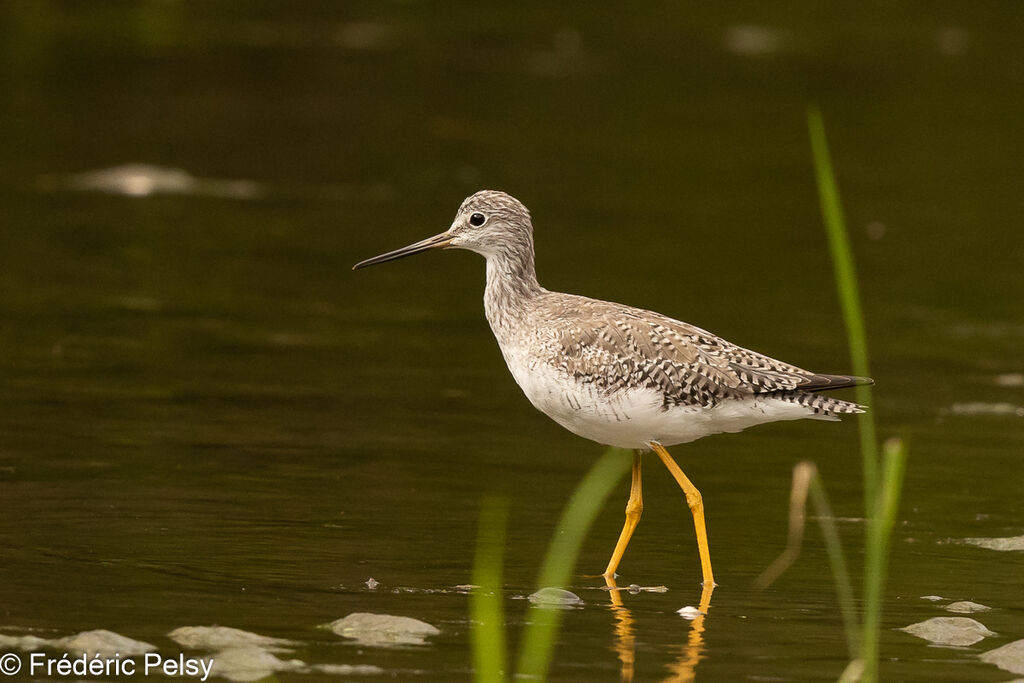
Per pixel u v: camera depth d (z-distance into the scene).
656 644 8.83
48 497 11.14
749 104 34.50
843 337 17.39
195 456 12.41
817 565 10.56
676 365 10.30
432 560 10.25
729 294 19.33
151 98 31.97
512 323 11.27
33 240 20.64
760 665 8.49
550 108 33.25
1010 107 34.72
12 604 8.98
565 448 13.35
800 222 24.12
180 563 9.90
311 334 16.94
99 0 43.88
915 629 9.21
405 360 16.11
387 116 31.59
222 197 24.25
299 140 29.05
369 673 8.11
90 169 25.56
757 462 13.21
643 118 32.62
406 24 43.69
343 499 11.55
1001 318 18.67
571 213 24.11
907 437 13.88
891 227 23.88
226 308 17.83
